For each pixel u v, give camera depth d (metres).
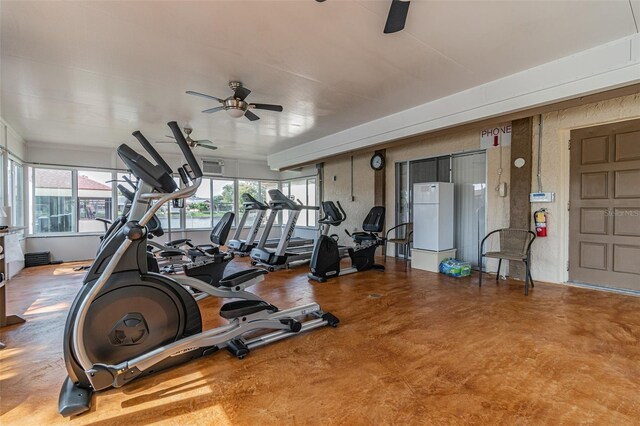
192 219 8.84
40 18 2.42
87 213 7.19
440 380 2.03
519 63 3.36
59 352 2.51
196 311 2.34
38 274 5.47
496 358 2.30
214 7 2.33
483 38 2.85
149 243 5.05
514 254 4.14
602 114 3.79
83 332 1.91
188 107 4.57
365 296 3.89
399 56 3.16
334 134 6.42
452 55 3.16
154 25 2.55
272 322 2.62
